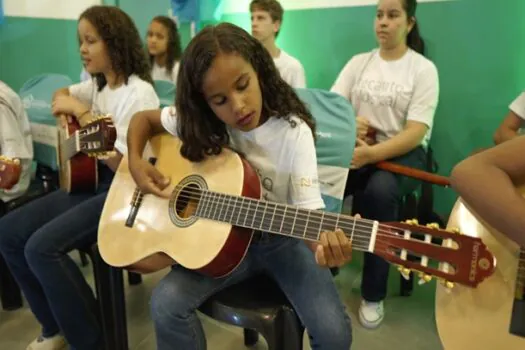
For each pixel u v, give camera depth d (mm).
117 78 1607
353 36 2174
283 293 1164
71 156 1539
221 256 1094
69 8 2842
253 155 1200
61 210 1565
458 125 2025
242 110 1058
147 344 1623
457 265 826
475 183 758
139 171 1304
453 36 1951
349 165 1535
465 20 1912
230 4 2496
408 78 1801
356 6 2127
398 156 1766
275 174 1173
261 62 1126
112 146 1424
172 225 1220
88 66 1585
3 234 1500
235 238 1104
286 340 1115
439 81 2027
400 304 1812
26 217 1523
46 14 2783
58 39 2867
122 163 1433
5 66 2707
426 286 1934
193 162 1253
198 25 2607
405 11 1773
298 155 1132
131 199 1351
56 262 1391
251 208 1082
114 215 1358
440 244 852
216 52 1027
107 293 1448
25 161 1792
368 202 1668
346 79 1961
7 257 1514
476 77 1944
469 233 871
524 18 1794
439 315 889
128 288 1955
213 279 1150
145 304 1848
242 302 1124
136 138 1358
